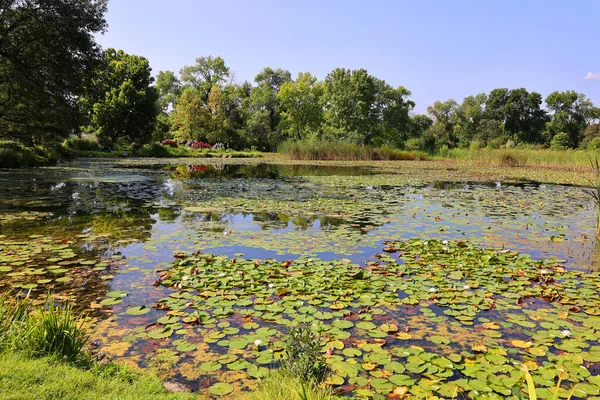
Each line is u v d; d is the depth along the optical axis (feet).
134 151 118.93
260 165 90.43
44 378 7.73
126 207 31.60
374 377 9.30
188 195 38.55
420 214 30.35
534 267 18.06
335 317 12.61
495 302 14.10
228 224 26.07
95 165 78.79
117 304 13.35
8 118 63.52
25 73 57.82
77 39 60.70
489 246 21.62
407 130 222.07
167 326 11.70
